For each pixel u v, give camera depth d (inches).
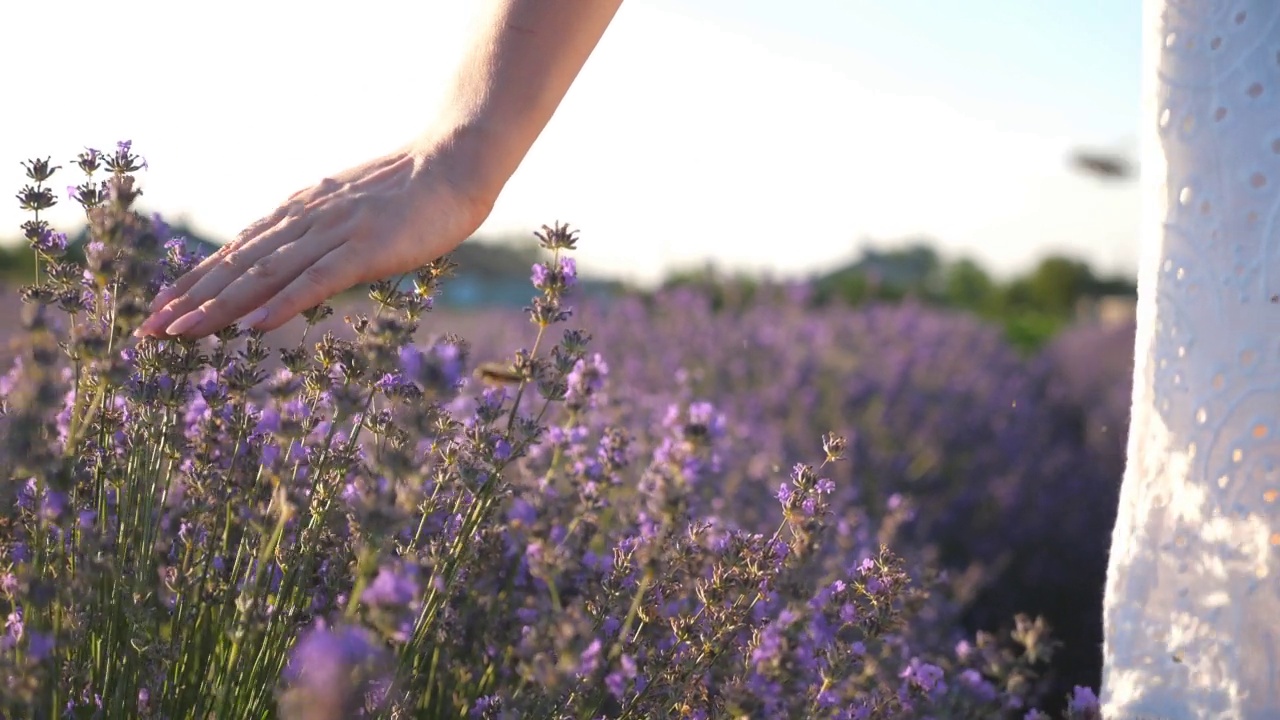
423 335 46.8
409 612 33.3
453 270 38.1
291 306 34.8
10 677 29.9
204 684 34.3
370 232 35.7
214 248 40.0
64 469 32.0
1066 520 108.0
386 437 36.5
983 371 175.0
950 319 217.2
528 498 43.6
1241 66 34.4
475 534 38.2
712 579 38.6
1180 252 35.3
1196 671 34.6
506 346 115.5
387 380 36.8
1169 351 35.4
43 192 37.0
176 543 37.5
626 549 39.7
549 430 44.3
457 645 37.7
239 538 38.7
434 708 37.8
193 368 36.1
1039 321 365.1
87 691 33.3
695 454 35.9
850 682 37.4
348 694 28.0
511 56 37.5
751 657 36.3
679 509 35.1
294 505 33.9
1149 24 36.2
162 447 35.8
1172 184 35.4
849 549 56.3
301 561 35.2
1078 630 87.6
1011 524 102.7
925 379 152.3
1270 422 33.7
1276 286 33.7
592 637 36.1
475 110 37.4
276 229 35.7
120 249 33.2
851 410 125.0
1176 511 35.2
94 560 32.5
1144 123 36.5
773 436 100.5
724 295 176.9
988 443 129.3
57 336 34.9
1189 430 34.9
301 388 38.4
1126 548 36.2
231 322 34.9
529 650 34.5
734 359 130.9
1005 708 42.4
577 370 43.9
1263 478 33.8
